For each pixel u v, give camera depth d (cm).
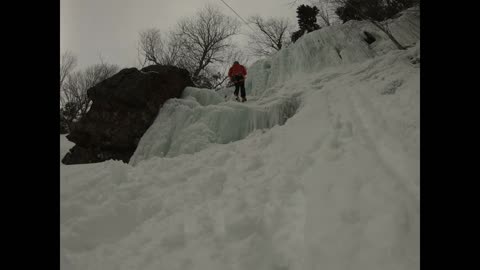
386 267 191
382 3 1443
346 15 1562
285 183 339
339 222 241
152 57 2842
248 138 653
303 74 1303
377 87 617
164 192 396
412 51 870
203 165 482
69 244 291
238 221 279
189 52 2839
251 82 1569
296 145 460
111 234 319
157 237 298
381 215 234
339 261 205
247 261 235
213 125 907
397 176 287
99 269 264
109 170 422
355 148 371
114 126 917
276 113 923
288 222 270
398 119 415
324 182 308
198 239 280
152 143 888
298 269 213
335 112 555
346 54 1280
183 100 998
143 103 944
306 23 2383
